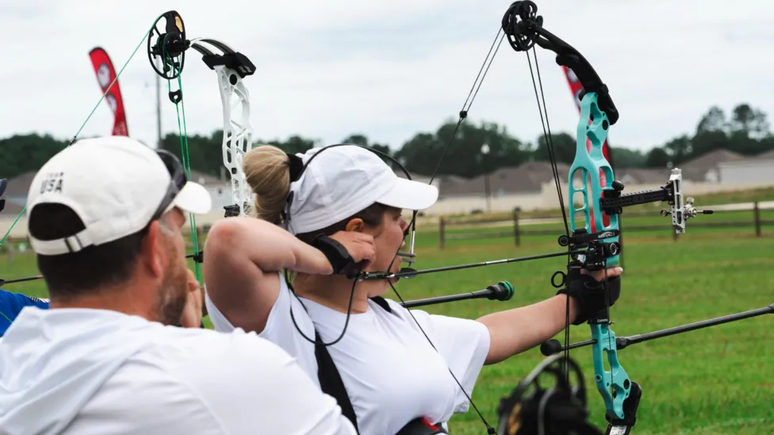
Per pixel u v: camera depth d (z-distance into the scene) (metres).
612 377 3.87
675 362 9.36
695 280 17.22
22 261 35.31
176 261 2.12
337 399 2.78
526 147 146.50
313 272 2.69
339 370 2.82
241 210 4.25
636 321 12.21
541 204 112.12
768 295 14.59
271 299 2.63
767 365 9.11
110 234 1.97
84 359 1.93
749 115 150.62
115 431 1.90
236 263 2.53
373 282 2.97
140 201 2.00
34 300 4.08
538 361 9.56
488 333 3.37
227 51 4.23
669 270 19.44
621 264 21.58
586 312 3.72
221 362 1.95
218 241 2.54
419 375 2.85
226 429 1.93
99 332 1.97
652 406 7.27
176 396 1.91
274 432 1.97
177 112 4.15
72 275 2.00
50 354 1.97
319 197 2.85
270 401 1.97
